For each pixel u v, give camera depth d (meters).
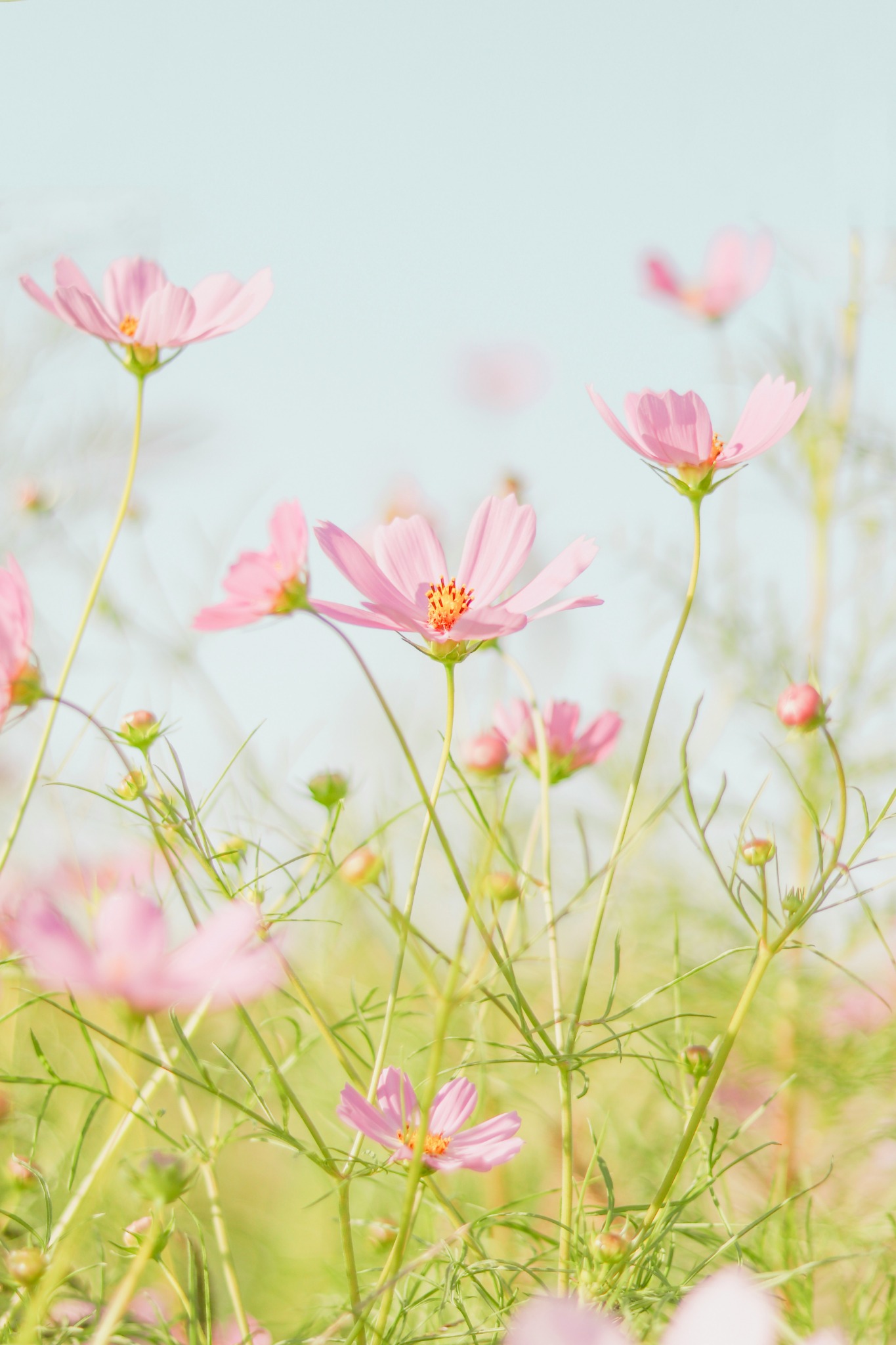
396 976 1.09
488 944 1.06
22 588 1.08
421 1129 1.04
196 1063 1.08
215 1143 1.10
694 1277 1.11
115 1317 1.03
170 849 1.12
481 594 1.11
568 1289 1.10
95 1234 1.15
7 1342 1.07
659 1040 1.26
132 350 1.13
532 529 1.11
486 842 1.21
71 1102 1.23
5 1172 1.13
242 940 1.00
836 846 1.09
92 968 1.00
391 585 1.10
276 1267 1.27
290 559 1.09
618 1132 1.29
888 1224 1.24
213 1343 1.13
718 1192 1.27
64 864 1.18
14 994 1.21
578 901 1.15
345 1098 1.07
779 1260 1.21
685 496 1.11
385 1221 1.18
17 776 1.28
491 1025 1.27
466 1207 1.24
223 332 1.13
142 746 1.12
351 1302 1.08
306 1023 1.22
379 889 1.06
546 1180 1.29
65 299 1.12
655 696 1.09
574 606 1.08
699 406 1.10
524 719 1.14
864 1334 1.17
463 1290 1.17
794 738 1.10
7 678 1.08
